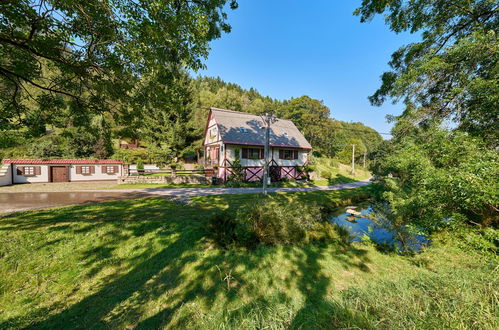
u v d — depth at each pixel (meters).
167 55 4.72
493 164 3.02
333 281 3.72
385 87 7.50
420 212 4.64
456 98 5.06
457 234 4.39
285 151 20.70
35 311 2.90
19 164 14.95
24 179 15.09
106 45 4.00
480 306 1.92
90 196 10.51
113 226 5.60
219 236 5.07
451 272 3.09
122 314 2.87
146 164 23.38
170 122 25.39
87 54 4.15
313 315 2.57
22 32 3.82
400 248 5.51
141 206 8.21
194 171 17.70
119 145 25.97
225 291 3.36
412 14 6.14
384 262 4.59
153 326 2.65
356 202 12.33
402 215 5.30
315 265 4.32
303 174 21.53
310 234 5.72
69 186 13.95
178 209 7.84
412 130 5.95
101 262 4.19
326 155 44.12
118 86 4.70
